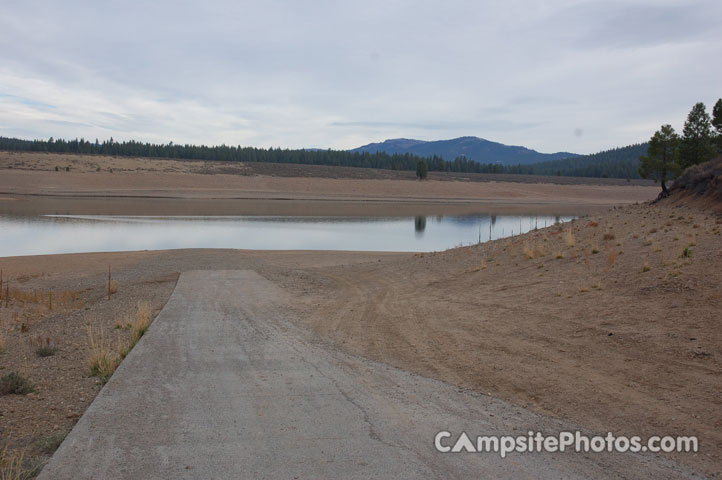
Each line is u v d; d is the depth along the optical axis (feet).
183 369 20.24
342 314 32.58
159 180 291.58
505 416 15.21
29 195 211.82
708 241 37.32
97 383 19.38
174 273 60.75
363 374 19.60
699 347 19.17
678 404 15.31
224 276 55.57
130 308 37.35
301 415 15.25
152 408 15.79
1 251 90.74
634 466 12.09
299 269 64.49
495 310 29.86
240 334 26.91
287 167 441.68
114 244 101.81
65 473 11.59
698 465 12.07
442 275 47.09
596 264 37.88
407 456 12.56
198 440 13.41
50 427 15.02
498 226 148.05
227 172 369.71
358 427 14.37
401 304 35.09
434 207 226.79
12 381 18.31
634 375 17.75
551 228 70.49
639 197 329.72
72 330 30.19
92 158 395.14
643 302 26.05
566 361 19.85
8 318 35.73
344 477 11.48
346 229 136.67
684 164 88.89
